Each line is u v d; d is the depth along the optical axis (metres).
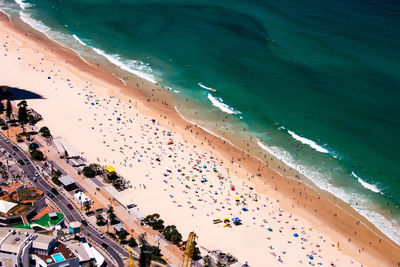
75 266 144.00
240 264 168.88
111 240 171.12
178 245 173.38
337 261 175.62
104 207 188.88
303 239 184.75
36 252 143.38
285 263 172.12
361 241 186.62
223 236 181.75
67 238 159.00
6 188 183.50
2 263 140.75
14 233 146.75
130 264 159.38
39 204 173.25
